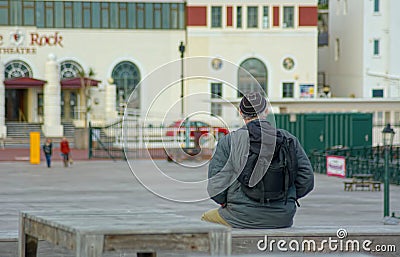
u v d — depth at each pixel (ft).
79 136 362.53
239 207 55.11
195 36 415.44
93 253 38.65
